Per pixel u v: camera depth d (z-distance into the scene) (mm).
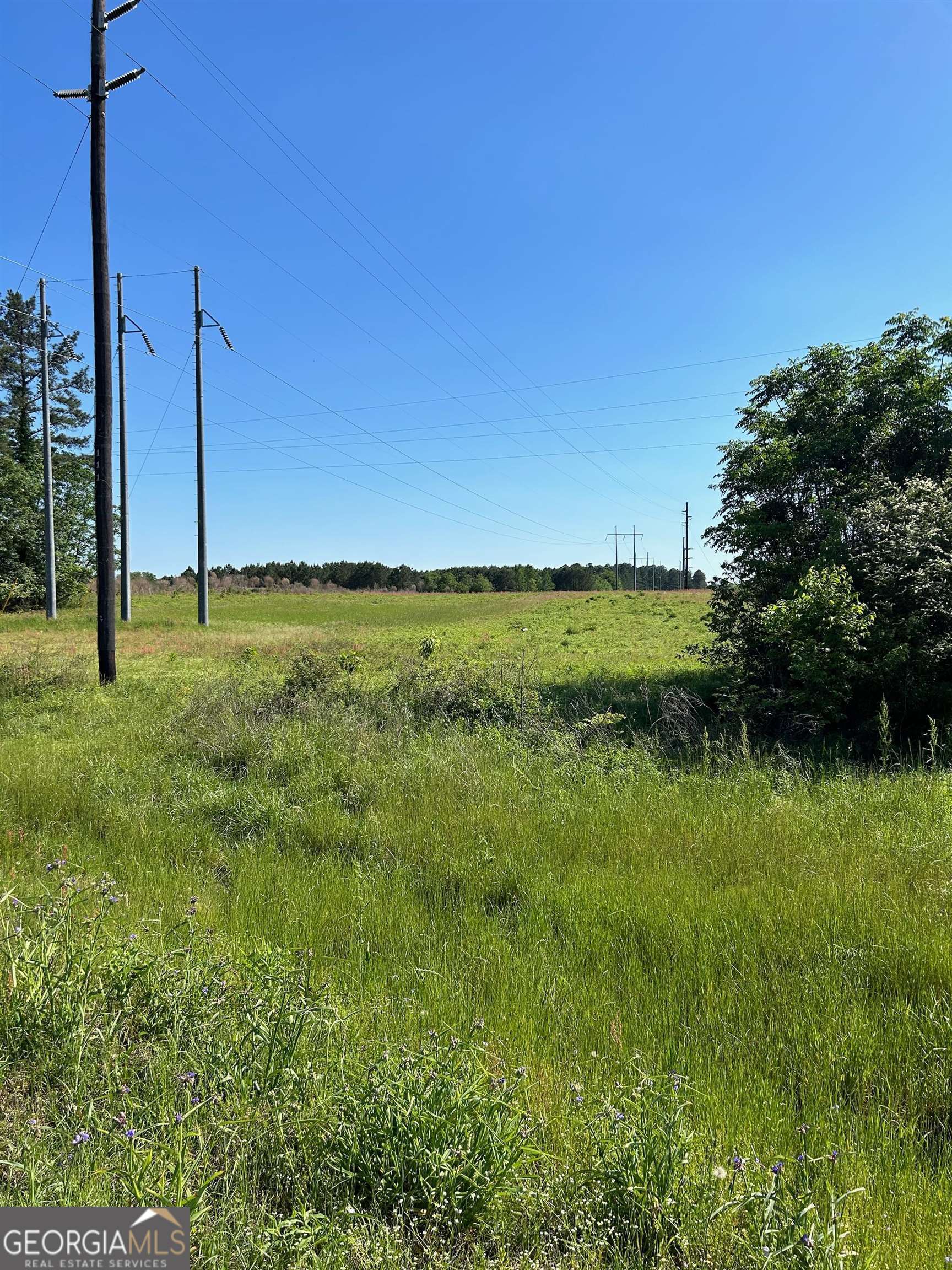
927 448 12125
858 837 5824
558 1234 2367
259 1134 2611
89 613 40938
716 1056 3299
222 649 23438
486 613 52500
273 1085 2842
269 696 11633
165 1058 3020
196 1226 2205
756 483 12578
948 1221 2414
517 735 9766
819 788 7305
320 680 12484
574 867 5535
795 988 3809
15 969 3328
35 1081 2951
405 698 11414
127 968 3480
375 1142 2559
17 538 43812
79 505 49656
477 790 7293
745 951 4180
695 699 11547
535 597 73312
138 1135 2520
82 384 52594
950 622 9500
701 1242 2234
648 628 32156
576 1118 2748
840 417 12523
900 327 12477
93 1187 2289
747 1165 2533
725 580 12680
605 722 10062
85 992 3232
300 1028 3029
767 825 6102
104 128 13906
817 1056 3301
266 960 3629
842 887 4934
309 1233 2146
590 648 24562
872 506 10773
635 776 7945
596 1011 3650
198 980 3518
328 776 7820
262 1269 2107
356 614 53938
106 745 9242
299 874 5543
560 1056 3299
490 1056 3094
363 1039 3303
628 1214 2346
